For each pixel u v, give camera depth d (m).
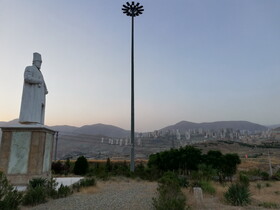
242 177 16.67
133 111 24.45
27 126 12.43
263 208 9.37
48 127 13.62
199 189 10.01
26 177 11.84
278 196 13.13
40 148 12.40
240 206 9.50
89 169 26.62
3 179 7.93
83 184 13.37
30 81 13.17
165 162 25.67
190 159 24.80
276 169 40.94
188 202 9.52
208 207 9.09
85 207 8.62
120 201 9.78
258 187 16.62
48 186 10.88
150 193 11.91
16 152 12.20
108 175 19.02
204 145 88.88
